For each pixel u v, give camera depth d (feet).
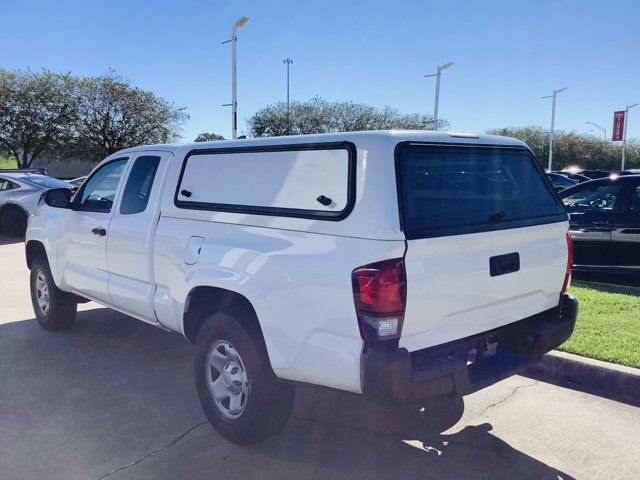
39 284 19.52
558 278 12.56
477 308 10.55
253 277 10.79
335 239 9.67
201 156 12.91
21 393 14.33
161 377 15.47
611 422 12.96
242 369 11.45
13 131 105.09
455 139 11.03
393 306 9.14
